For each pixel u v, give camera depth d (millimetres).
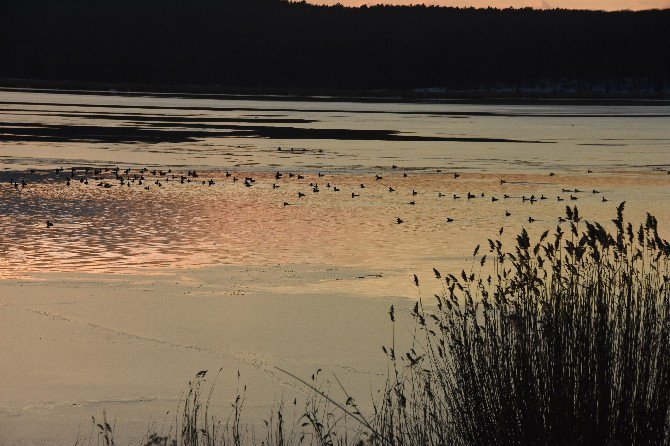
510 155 76625
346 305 23297
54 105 144375
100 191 49438
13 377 17125
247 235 36156
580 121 129125
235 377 17188
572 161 71812
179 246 33219
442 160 71812
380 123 118438
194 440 13430
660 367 10812
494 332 11859
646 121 130750
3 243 33031
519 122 125312
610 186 56250
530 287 11984
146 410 15367
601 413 10734
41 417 14992
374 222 40562
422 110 161125
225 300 24000
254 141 86312
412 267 29125
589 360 10898
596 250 11570
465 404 11461
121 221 39281
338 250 32750
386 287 25750
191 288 25594
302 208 45031
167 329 20828
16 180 53031
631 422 10703
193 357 18562
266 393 16203
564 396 10883
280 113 141250
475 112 155375
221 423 14633
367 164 67938
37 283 26000
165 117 121500
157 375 17328
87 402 15773
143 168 61969
